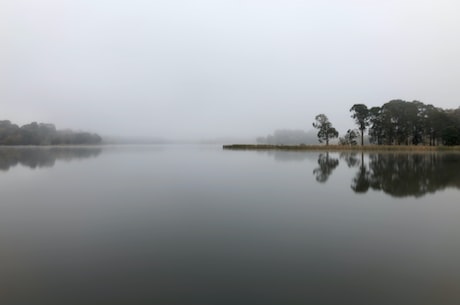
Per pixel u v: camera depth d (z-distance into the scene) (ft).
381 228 34.30
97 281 21.80
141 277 22.40
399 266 24.21
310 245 28.96
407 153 191.42
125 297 19.56
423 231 33.17
